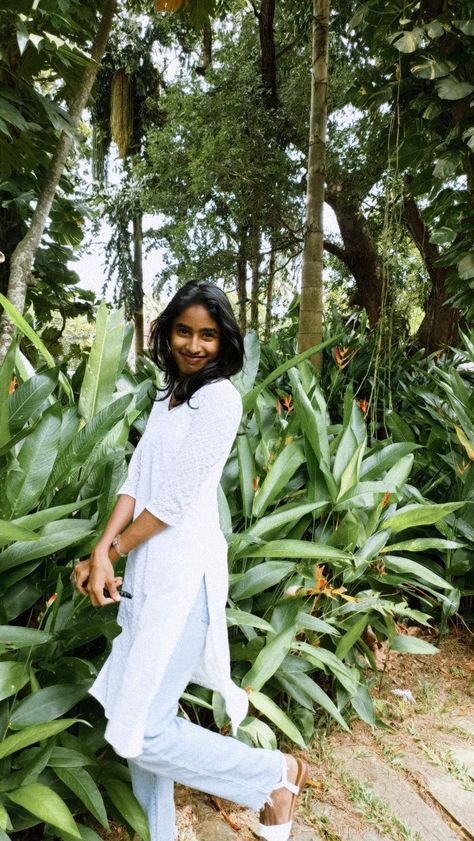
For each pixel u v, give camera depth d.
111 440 2.06
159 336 1.37
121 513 1.36
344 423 2.58
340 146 7.54
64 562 1.74
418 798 1.78
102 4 3.38
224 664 1.35
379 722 2.10
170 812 1.39
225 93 7.81
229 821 1.64
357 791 1.78
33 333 1.70
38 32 2.67
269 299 9.57
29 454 1.63
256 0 7.75
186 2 4.02
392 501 2.50
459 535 2.78
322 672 2.24
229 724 1.78
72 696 1.43
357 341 5.04
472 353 3.26
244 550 2.02
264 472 2.54
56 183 3.07
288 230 8.60
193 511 1.25
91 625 1.49
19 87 2.89
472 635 2.80
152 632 1.22
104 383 2.15
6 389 1.61
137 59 10.65
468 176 3.96
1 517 1.60
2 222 3.47
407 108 4.05
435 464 3.28
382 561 2.31
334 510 2.33
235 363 1.32
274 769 1.39
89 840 1.34
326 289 10.61
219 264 8.41
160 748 1.26
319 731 2.06
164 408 1.38
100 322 2.19
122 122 10.91
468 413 3.07
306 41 8.09
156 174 8.97
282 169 7.74
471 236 3.99
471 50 3.57
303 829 1.63
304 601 2.15
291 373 2.49
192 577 1.25
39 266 4.25
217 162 7.54
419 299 8.58
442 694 2.36
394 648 2.17
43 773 1.45
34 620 1.77
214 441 1.24
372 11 3.86
